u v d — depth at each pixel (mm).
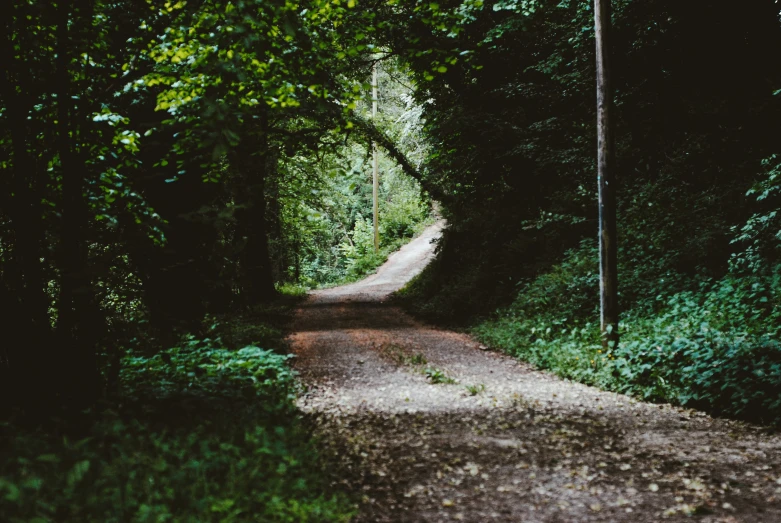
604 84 11859
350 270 52031
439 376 11117
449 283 25172
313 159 26719
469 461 6418
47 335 7102
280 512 4590
